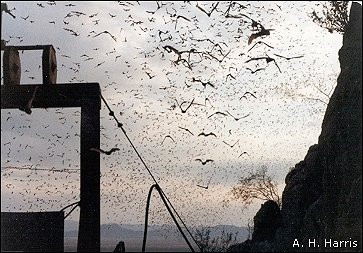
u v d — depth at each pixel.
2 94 23.69
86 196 23.02
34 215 23.05
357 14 26.92
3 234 22.80
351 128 24.50
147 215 21.88
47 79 24.16
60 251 22.75
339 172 24.94
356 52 25.91
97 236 22.70
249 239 29.61
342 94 26.66
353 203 22.38
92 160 23.25
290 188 33.53
